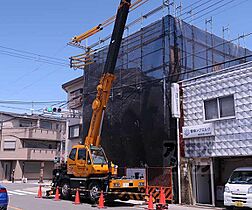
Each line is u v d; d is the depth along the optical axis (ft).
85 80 89.71
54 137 166.91
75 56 86.74
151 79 68.23
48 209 46.78
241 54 85.10
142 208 49.73
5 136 162.30
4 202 36.94
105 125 79.30
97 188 55.72
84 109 88.43
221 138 54.54
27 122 167.73
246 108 51.75
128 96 74.18
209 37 75.51
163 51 66.39
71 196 63.36
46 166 166.20
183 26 69.21
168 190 59.11
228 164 58.90
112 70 60.03
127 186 56.24
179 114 60.80
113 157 75.51
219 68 76.54
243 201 45.09
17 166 158.81
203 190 58.44
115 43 59.36
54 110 111.24
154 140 65.26
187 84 61.16
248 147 50.72
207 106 57.82
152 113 66.64
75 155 61.41
